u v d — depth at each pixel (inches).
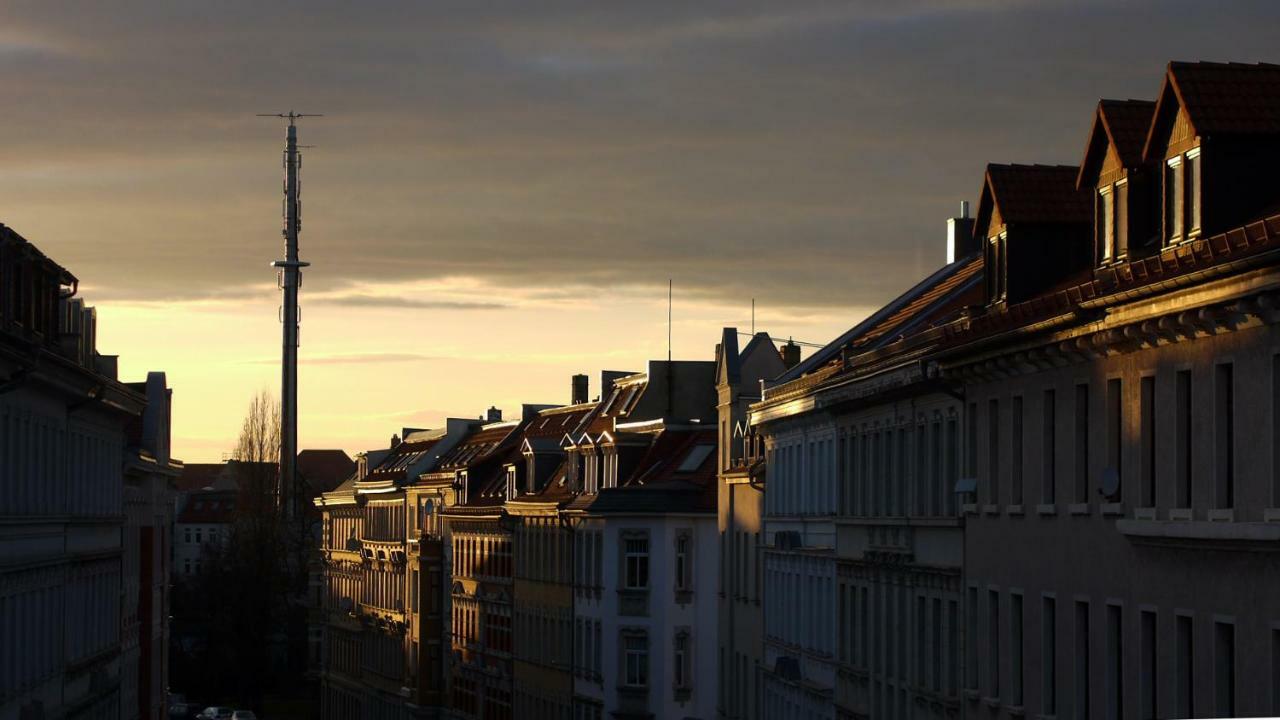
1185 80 1334.9
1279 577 1169.4
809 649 2669.8
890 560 2177.7
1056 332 1540.4
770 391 2824.8
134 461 3668.8
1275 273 1123.3
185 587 7003.0
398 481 5851.4
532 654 4365.2
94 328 3211.1
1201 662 1289.4
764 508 3004.4
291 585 6712.6
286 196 7450.8
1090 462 1534.2
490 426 5600.4
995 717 1793.8
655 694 3629.4
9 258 2219.5
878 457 2274.9
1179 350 1332.4
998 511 1790.1
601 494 3725.4
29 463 2397.9
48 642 2551.7
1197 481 1296.8
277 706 6668.3
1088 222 1823.3
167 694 4692.4
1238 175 1306.6
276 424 7047.2
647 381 4141.2
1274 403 1176.8
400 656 5634.8
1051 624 1652.3
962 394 1905.8
